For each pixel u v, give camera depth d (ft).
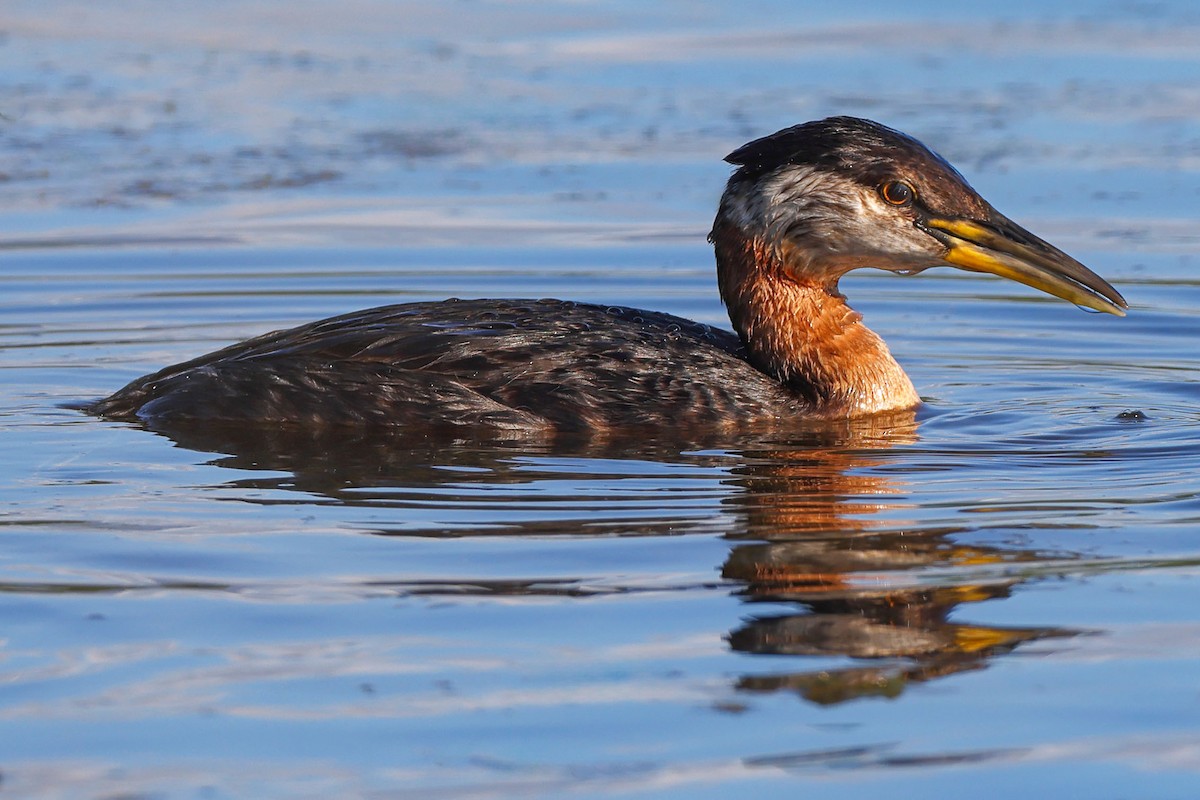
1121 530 34.37
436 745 24.95
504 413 42.57
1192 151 77.97
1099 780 23.97
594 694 26.58
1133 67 93.91
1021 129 81.51
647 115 84.23
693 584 31.24
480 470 39.19
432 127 82.58
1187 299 59.26
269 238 67.51
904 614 29.78
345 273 63.57
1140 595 30.58
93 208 70.23
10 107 83.15
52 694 26.58
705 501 36.70
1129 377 50.31
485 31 102.53
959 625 29.30
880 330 57.98
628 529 34.58
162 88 87.81
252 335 55.42
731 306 46.52
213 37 99.40
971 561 32.50
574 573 31.89
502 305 45.75
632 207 71.97
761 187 45.52
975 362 53.06
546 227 69.36
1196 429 43.39
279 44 98.12
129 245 66.33
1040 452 41.22
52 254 64.85
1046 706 26.23
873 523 34.96
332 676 27.22
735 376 44.75
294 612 29.86
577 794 23.56
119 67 91.50
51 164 75.36
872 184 44.75
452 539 33.91
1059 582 31.32
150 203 71.00
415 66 94.07
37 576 31.60
